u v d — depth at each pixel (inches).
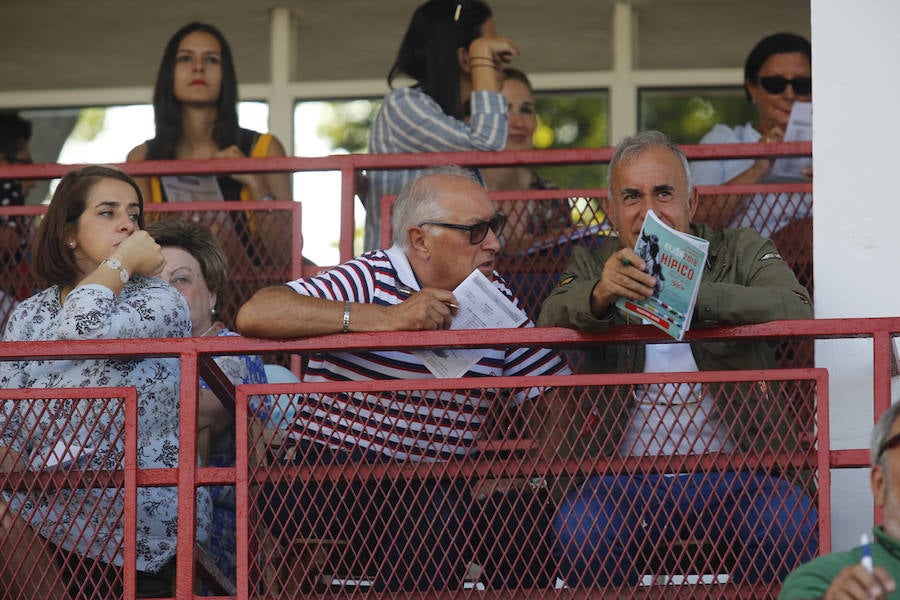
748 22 1396.4
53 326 783.1
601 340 695.7
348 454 718.5
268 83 1419.8
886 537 576.7
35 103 1432.1
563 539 722.2
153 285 778.8
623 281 670.5
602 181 1417.3
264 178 1161.4
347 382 705.0
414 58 1079.0
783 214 994.1
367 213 1051.9
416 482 733.3
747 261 759.7
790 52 1195.3
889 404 685.3
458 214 769.6
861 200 781.3
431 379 703.1
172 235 896.3
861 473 759.7
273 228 1019.3
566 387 703.1
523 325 729.6
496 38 1054.4
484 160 963.3
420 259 773.3
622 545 717.9
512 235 981.8
